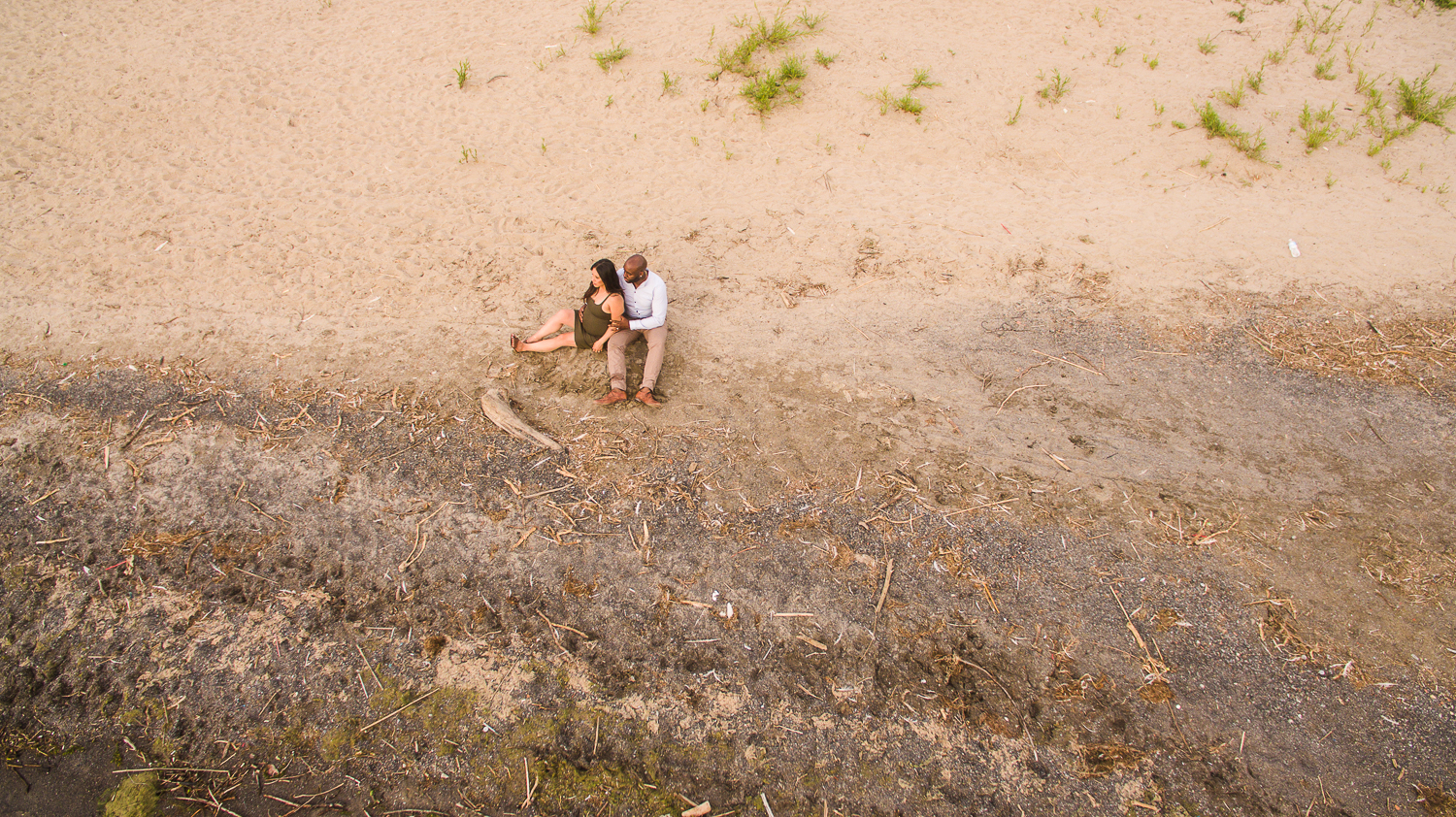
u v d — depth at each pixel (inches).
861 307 245.8
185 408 200.4
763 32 365.1
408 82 340.2
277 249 253.0
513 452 192.4
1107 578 168.6
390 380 211.5
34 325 221.0
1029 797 137.2
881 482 188.1
